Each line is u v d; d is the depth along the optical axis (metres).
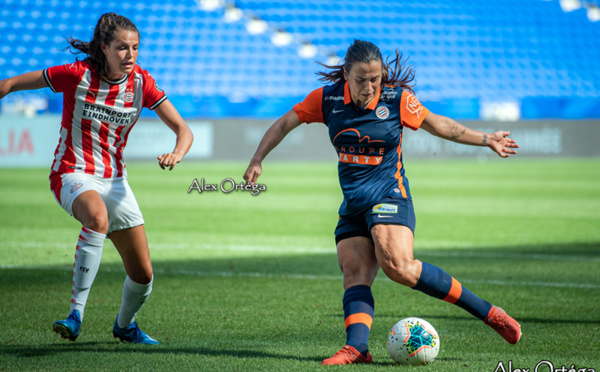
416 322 13.47
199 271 26.38
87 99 14.57
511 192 61.66
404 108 14.34
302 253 31.22
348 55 13.64
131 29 14.21
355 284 13.99
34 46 108.25
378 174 14.41
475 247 33.31
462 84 118.38
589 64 124.19
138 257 15.05
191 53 114.88
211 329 17.03
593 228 40.53
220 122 95.19
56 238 34.53
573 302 20.77
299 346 15.05
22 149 86.38
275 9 123.38
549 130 105.19
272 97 110.69
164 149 91.94
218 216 45.28
